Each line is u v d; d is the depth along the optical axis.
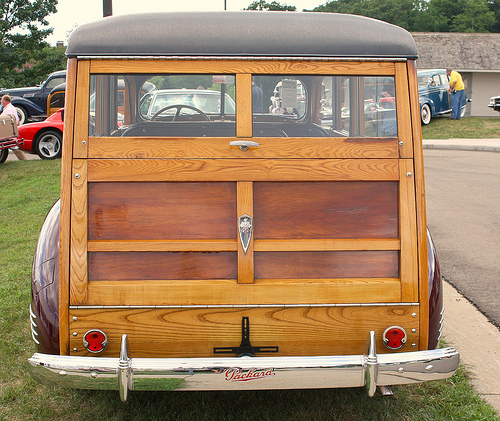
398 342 2.64
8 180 10.92
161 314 2.61
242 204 2.62
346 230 2.67
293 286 2.62
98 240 2.60
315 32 2.66
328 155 2.64
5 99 13.13
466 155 13.67
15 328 4.21
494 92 33.91
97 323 2.60
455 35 35.59
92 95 2.62
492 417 2.96
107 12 8.55
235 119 2.64
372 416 3.04
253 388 2.44
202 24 2.63
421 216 2.66
